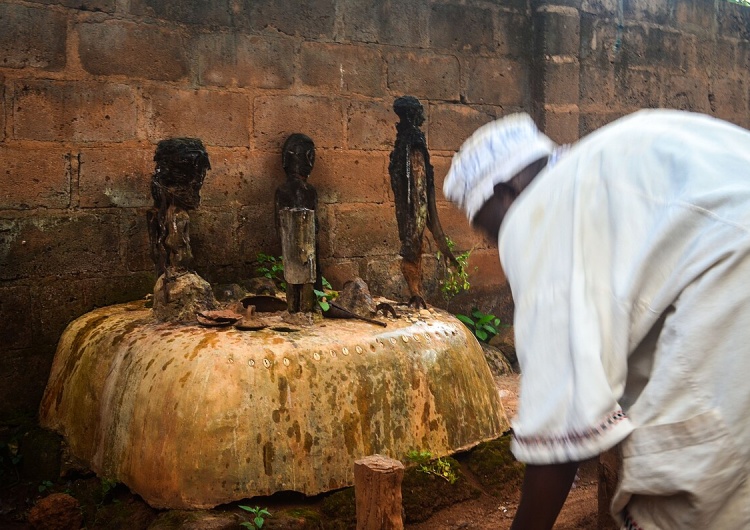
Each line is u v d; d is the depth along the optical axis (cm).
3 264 425
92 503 352
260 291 496
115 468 348
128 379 352
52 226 439
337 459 342
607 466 305
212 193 497
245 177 510
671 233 138
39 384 437
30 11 428
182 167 390
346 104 551
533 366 143
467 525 358
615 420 133
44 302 438
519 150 169
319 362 349
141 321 391
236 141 505
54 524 339
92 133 452
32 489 384
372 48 560
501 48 629
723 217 134
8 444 403
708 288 131
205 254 496
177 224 390
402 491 355
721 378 131
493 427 409
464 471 387
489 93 625
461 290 619
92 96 450
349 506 336
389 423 361
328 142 544
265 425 330
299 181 502
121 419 349
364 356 362
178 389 330
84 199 450
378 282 572
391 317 410
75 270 448
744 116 830
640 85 722
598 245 145
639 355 146
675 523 138
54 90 438
